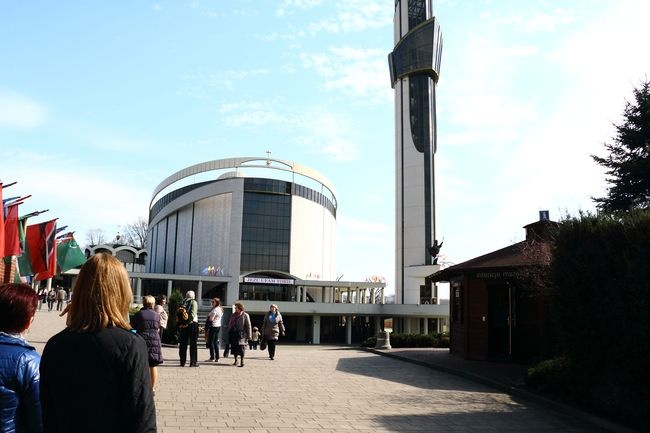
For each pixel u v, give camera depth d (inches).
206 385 491.2
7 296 135.8
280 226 3129.9
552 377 449.7
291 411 382.6
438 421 368.8
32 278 887.1
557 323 437.7
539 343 639.8
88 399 108.7
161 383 494.3
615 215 410.9
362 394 471.2
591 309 398.6
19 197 698.2
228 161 3147.1
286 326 2596.0
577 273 412.2
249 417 356.2
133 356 113.5
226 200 3115.2
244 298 2918.3
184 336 641.0
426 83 3058.6
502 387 505.7
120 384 112.0
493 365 661.3
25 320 138.2
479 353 715.4
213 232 3120.1
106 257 123.4
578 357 414.0
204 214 3203.7
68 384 109.7
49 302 1686.8
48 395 112.9
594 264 396.2
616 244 383.6
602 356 391.2
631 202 1071.6
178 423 331.0
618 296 373.1
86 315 115.6
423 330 2583.7
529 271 598.2
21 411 128.6
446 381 564.7
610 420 366.6
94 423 107.7
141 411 110.7
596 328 394.6
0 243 604.7
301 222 3221.0
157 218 3722.9
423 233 2898.6
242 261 3024.1
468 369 621.0
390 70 3233.3
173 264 3440.0
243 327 666.2
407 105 3063.5
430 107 3043.8
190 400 411.8
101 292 116.9
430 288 2642.7
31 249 818.8
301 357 836.6
